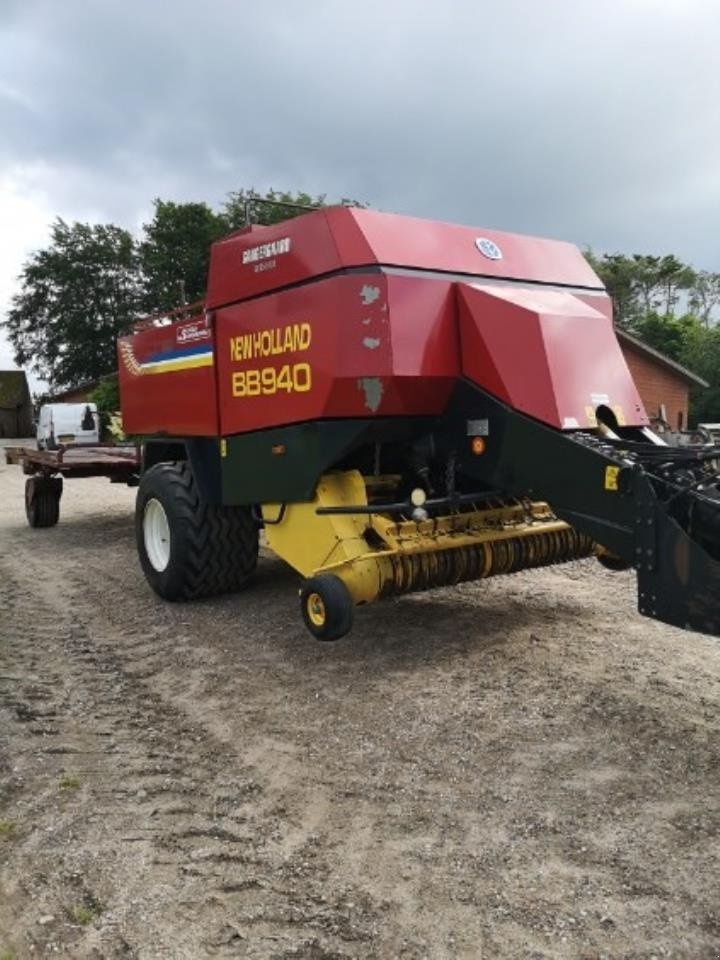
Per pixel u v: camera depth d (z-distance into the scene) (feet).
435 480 18.28
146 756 13.46
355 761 13.02
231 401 19.27
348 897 9.61
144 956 8.65
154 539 23.18
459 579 17.44
